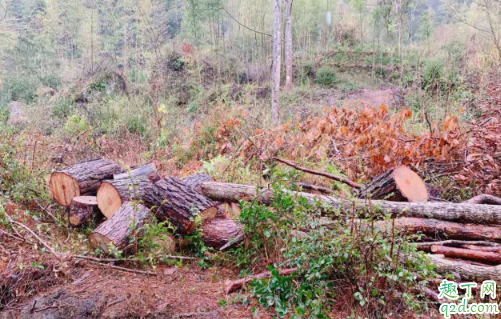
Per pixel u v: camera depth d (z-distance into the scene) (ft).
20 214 13.16
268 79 55.83
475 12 47.91
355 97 50.65
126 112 34.71
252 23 63.62
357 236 8.91
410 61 64.64
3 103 46.75
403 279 8.64
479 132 16.26
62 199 13.93
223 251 11.28
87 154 25.05
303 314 8.23
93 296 9.35
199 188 13.75
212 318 8.61
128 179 13.17
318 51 72.28
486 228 10.75
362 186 13.01
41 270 10.25
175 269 10.84
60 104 41.37
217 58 56.70
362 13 79.71
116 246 10.85
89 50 63.05
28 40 62.39
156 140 27.89
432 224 10.84
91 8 65.92
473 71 36.14
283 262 9.46
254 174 17.37
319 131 19.79
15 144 17.72
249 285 9.49
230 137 24.29
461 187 15.38
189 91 48.96
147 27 56.90
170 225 11.51
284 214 10.54
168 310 8.86
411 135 18.38
